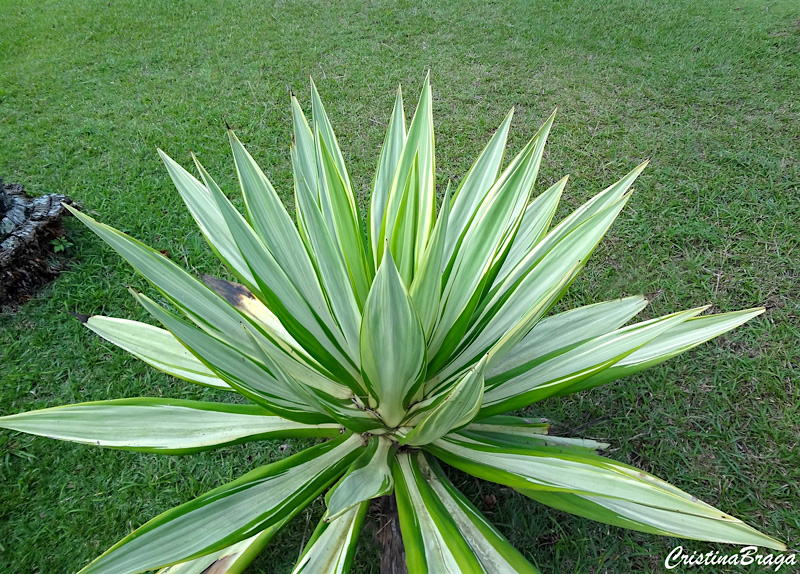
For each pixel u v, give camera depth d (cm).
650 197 267
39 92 382
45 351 212
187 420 127
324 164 125
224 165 304
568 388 128
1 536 161
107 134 333
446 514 120
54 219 240
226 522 109
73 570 153
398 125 157
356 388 132
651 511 115
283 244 128
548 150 302
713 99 341
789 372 193
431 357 133
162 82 387
